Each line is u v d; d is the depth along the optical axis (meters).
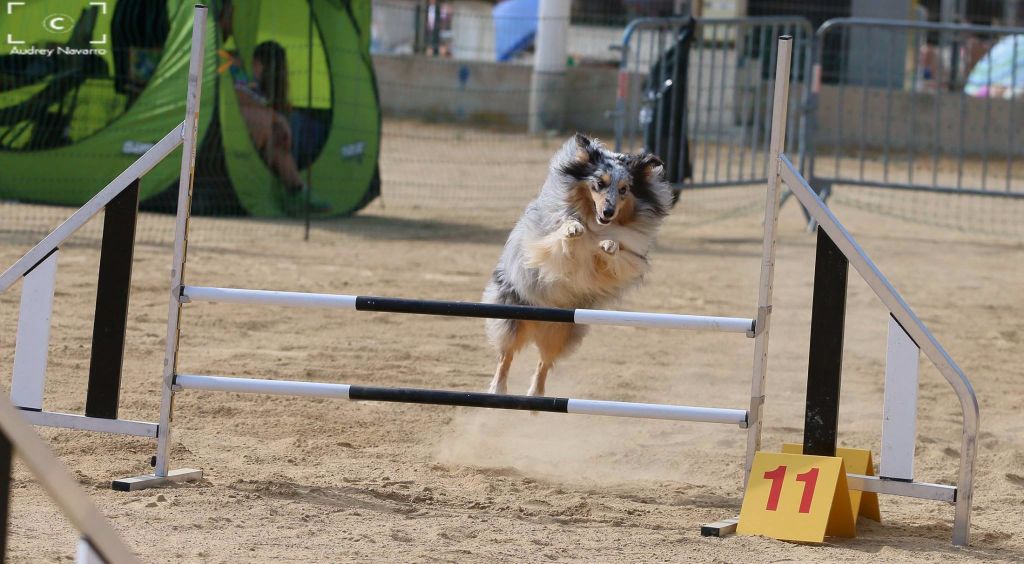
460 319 12.81
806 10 35.19
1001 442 8.71
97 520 3.01
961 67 33.59
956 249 18.95
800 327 13.05
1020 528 6.69
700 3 36.12
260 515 6.18
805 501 6.29
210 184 18.91
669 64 19.16
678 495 7.15
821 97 33.62
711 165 26.31
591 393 9.90
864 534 6.47
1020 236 20.84
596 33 39.88
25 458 2.87
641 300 14.00
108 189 6.85
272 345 10.88
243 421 8.37
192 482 6.82
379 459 7.66
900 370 6.34
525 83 36.75
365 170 20.61
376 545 5.71
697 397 9.89
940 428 9.09
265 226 18.53
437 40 38.84
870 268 6.36
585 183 8.59
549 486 7.21
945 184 26.52
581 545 5.90
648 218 8.81
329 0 20.31
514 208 22.03
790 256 17.72
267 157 19.52
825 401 6.44
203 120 18.53
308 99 19.05
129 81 18.84
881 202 24.34
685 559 5.74
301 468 7.30
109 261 6.86
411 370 10.23
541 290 8.67
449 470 7.44
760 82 19.75
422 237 18.44
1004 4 39.19
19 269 6.94
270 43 19.73
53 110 18.97
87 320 11.29
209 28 18.38
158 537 5.64
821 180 19.97
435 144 30.66
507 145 31.22
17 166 19.05
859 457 6.58
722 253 17.95
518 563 5.52
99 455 7.34
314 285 13.70
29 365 6.93
